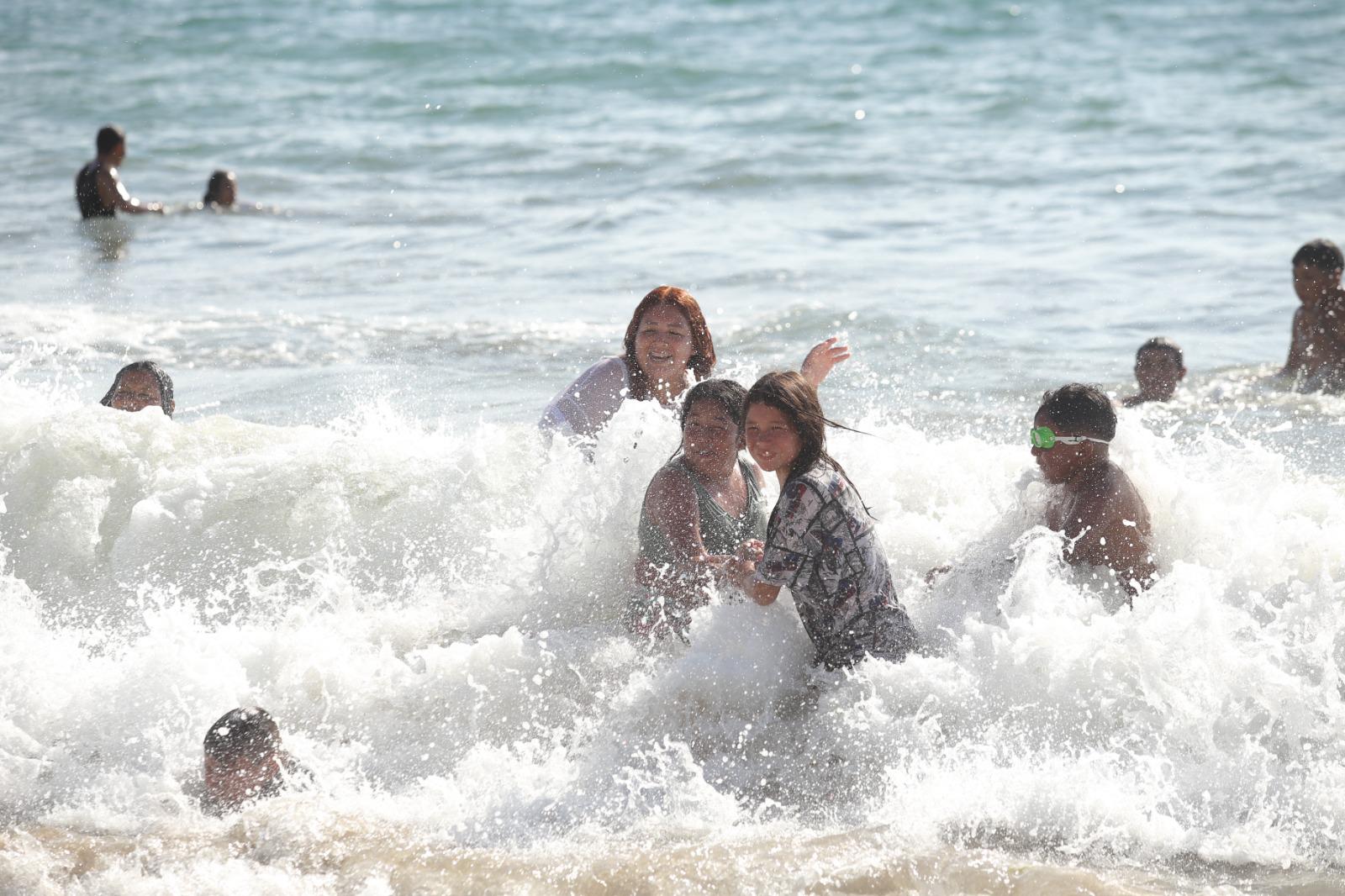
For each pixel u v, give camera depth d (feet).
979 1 386.52
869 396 89.10
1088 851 41.29
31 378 92.73
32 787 46.44
